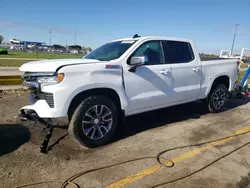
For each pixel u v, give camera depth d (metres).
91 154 3.65
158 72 4.54
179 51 5.07
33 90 3.78
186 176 3.10
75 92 3.55
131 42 4.45
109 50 4.56
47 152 3.64
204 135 4.57
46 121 3.70
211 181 3.00
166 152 3.80
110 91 4.00
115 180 2.98
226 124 5.27
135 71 4.20
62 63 3.65
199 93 5.51
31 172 3.08
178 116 5.80
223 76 6.10
